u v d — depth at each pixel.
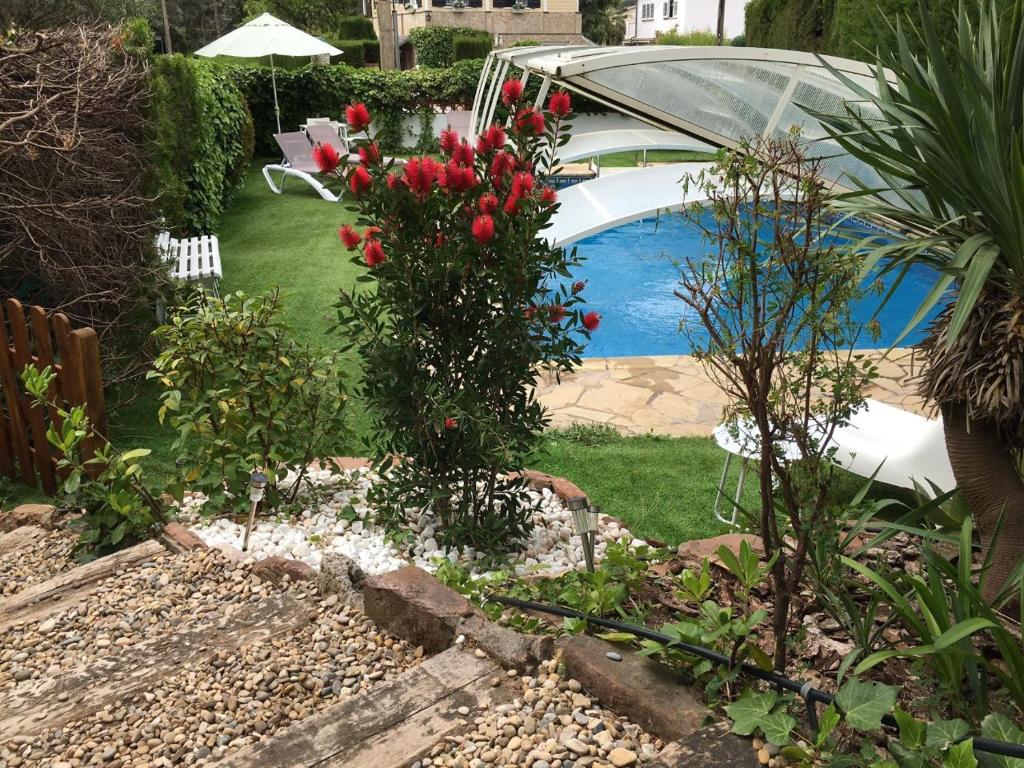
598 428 5.76
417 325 3.25
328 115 18.17
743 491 4.79
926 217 2.86
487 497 3.92
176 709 2.33
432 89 18.33
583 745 1.87
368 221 3.21
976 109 2.56
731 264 2.05
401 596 2.54
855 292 2.07
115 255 5.71
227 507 4.06
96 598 3.15
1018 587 2.23
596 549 3.88
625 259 12.27
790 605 2.48
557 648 2.20
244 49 15.52
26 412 4.65
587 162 17.56
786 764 1.68
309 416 4.27
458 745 1.93
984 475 2.89
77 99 5.03
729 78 6.36
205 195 10.54
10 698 2.41
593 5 45.53
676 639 2.01
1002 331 2.71
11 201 5.00
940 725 1.61
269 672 2.46
